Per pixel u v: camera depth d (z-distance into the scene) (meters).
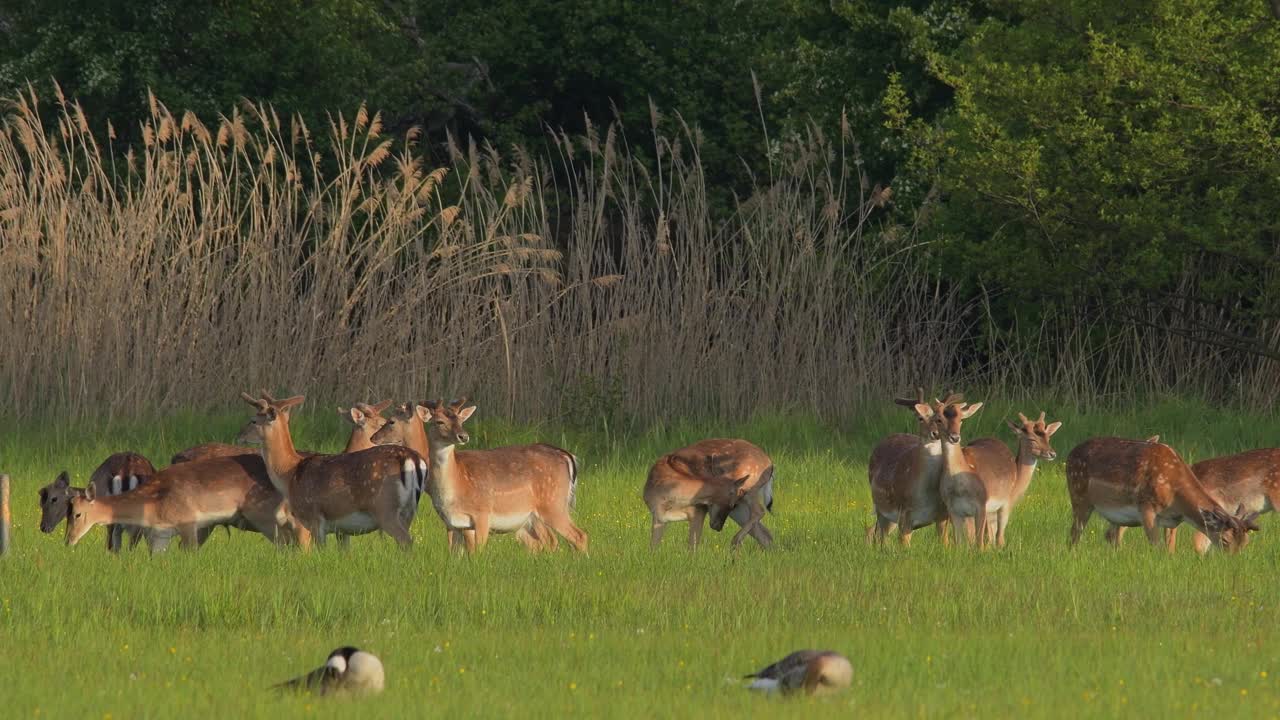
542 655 21.19
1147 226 58.56
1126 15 64.50
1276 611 24.91
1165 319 64.44
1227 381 62.69
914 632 22.92
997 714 17.33
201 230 56.12
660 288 59.00
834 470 49.69
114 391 54.19
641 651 21.38
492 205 59.69
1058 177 60.94
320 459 33.44
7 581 27.52
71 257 55.06
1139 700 18.16
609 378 56.88
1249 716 17.27
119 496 33.31
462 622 24.31
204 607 24.86
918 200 71.69
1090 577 28.38
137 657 21.14
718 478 34.09
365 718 17.14
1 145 57.97
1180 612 24.77
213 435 52.72
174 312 55.41
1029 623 23.89
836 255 59.97
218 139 57.56
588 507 42.00
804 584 27.39
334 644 22.17
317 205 58.28
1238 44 60.19
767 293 59.09
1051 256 64.12
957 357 68.38
